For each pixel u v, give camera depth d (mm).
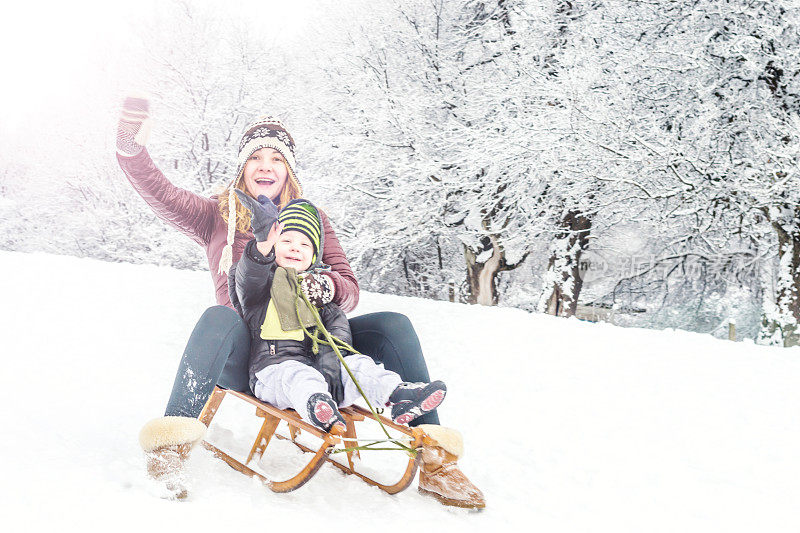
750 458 4383
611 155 13820
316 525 2523
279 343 3074
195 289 9367
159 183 3699
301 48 21594
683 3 14430
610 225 16734
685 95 14148
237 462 3076
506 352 7117
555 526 3068
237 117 22484
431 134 17219
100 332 6648
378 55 18688
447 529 2762
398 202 17438
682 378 6188
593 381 6105
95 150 24375
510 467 4055
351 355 3160
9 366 5035
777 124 12828
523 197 16172
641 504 3553
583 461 4234
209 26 22359
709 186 13445
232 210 3703
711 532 3230
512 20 16531
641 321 19859
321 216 3773
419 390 2908
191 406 2893
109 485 2484
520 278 21312
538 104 15359
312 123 19391
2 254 10977
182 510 2379
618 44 14484
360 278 22406
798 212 13312
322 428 2703
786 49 13070
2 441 2918
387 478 3209
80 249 26922
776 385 6000
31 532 2027
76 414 3865
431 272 22312
